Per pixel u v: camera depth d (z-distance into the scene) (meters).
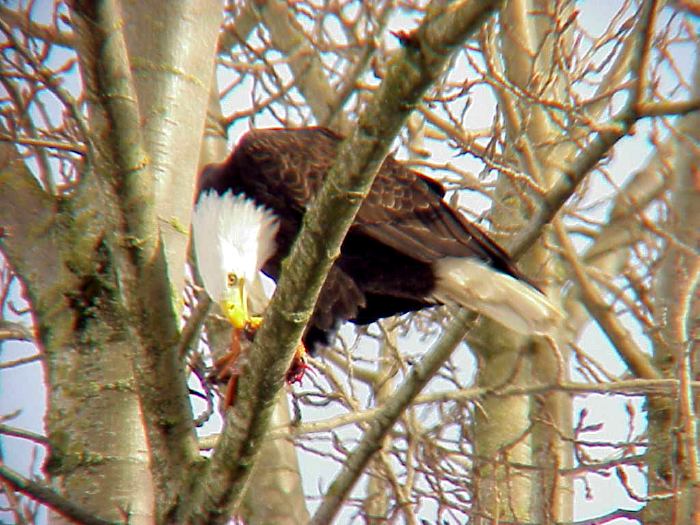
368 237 10.76
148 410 8.08
